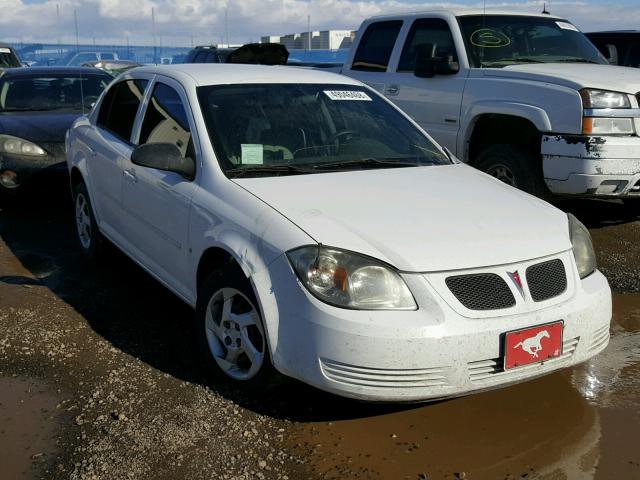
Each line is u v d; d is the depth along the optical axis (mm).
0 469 2914
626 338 4340
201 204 3707
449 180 3988
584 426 3297
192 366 3812
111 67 14391
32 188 6961
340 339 2918
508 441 3166
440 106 6949
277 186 3627
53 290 4996
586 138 5629
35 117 7453
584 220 6977
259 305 3188
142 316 4531
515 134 6547
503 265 3117
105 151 5074
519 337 3018
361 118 4520
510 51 6949
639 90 5809
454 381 2953
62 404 3424
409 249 3078
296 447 3086
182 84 4355
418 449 3092
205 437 3137
